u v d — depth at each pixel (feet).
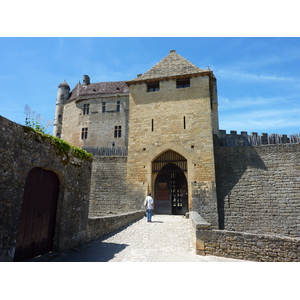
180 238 27.76
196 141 51.75
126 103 102.83
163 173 55.62
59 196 20.93
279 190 47.55
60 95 123.95
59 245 19.84
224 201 49.96
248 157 51.93
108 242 25.54
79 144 104.58
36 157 17.42
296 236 43.88
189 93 55.42
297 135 55.62
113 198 53.83
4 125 14.66
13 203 15.10
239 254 20.52
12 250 14.84
